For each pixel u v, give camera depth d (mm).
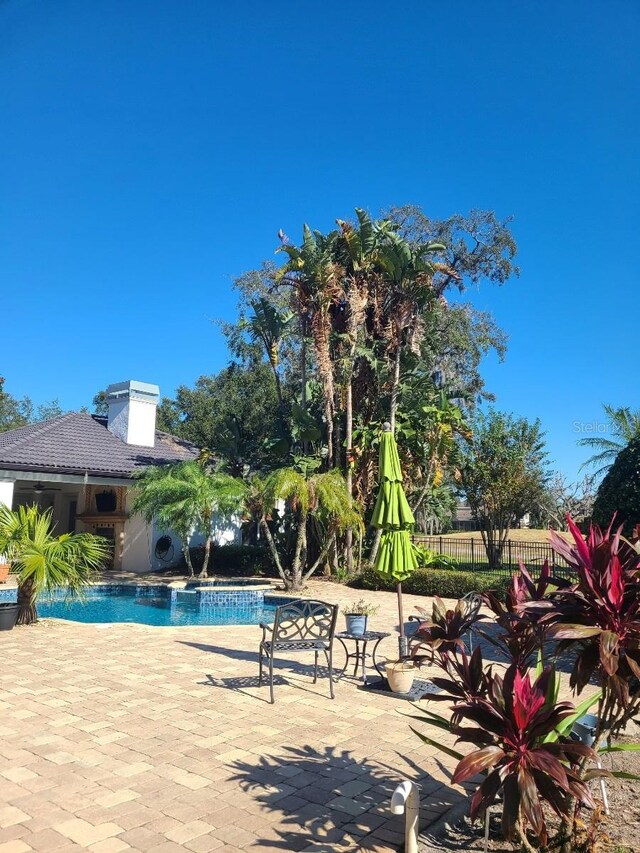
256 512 19281
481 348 31250
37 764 4891
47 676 7723
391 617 13438
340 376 20016
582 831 3541
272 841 3764
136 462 22250
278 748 5348
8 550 11195
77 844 3672
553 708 3033
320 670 8250
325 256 18359
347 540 19766
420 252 18641
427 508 23703
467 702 3518
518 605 3523
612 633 3078
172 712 6293
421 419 19891
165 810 4137
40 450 20125
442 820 4066
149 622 14625
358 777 4770
